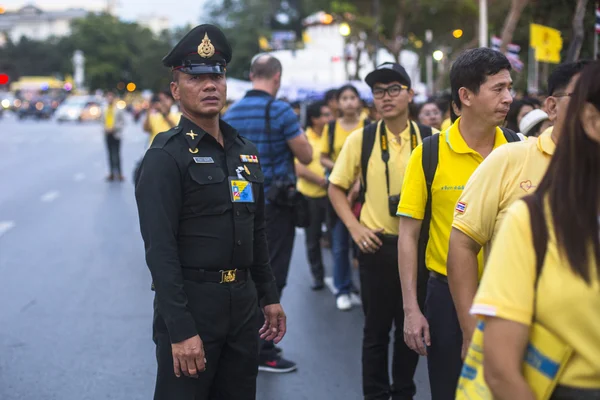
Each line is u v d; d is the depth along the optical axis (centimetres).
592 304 178
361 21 2969
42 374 523
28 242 1014
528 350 188
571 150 184
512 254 188
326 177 752
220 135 323
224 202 308
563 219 181
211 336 304
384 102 434
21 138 3609
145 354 565
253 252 335
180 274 293
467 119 331
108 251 952
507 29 986
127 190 1612
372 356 432
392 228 426
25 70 12988
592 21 898
